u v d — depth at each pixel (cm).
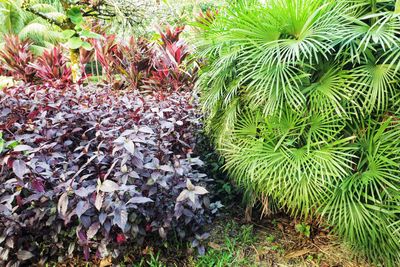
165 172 169
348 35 145
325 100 154
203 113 223
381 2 157
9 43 501
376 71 148
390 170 147
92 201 142
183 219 173
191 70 363
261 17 162
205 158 237
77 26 163
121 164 148
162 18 482
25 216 151
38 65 430
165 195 166
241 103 183
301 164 158
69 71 416
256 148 170
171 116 226
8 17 757
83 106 223
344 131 160
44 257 163
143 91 368
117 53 429
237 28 168
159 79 368
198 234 179
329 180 150
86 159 183
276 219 212
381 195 149
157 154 172
